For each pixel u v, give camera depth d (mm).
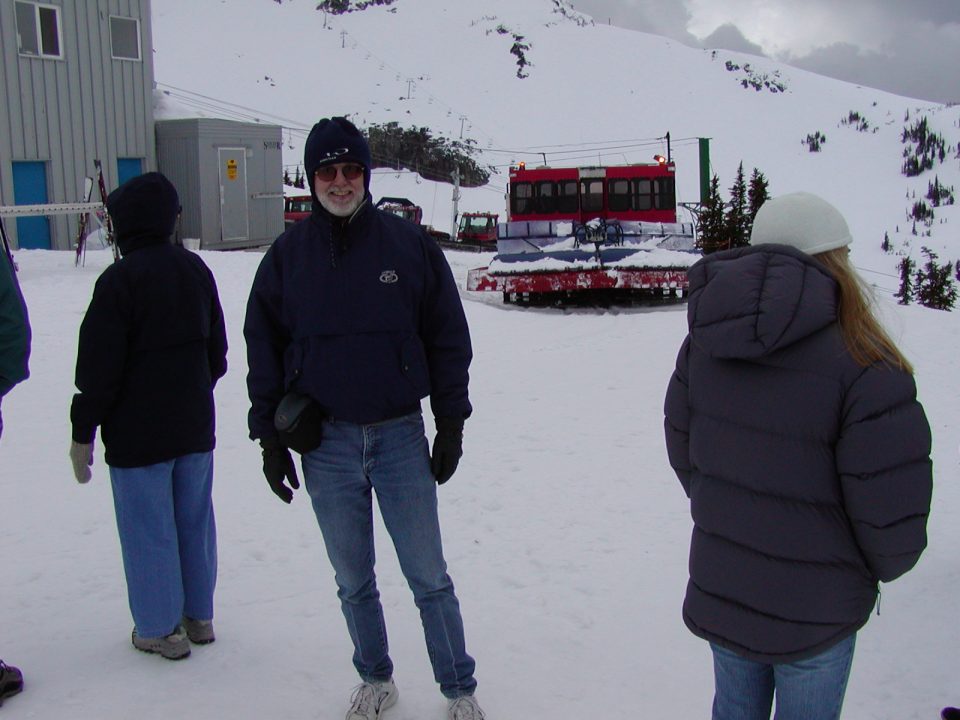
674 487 6531
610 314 14555
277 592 4832
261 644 4227
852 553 2602
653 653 4219
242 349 10734
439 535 3592
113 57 23391
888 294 63125
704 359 2744
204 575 4164
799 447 2564
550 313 14758
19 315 3541
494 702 3781
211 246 24734
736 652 2699
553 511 6090
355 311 3375
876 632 4406
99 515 5879
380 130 148500
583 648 4266
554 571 5141
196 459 4078
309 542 5523
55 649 4137
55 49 22203
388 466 3471
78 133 22734
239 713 3643
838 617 2605
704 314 2627
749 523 2643
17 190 21719
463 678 3586
